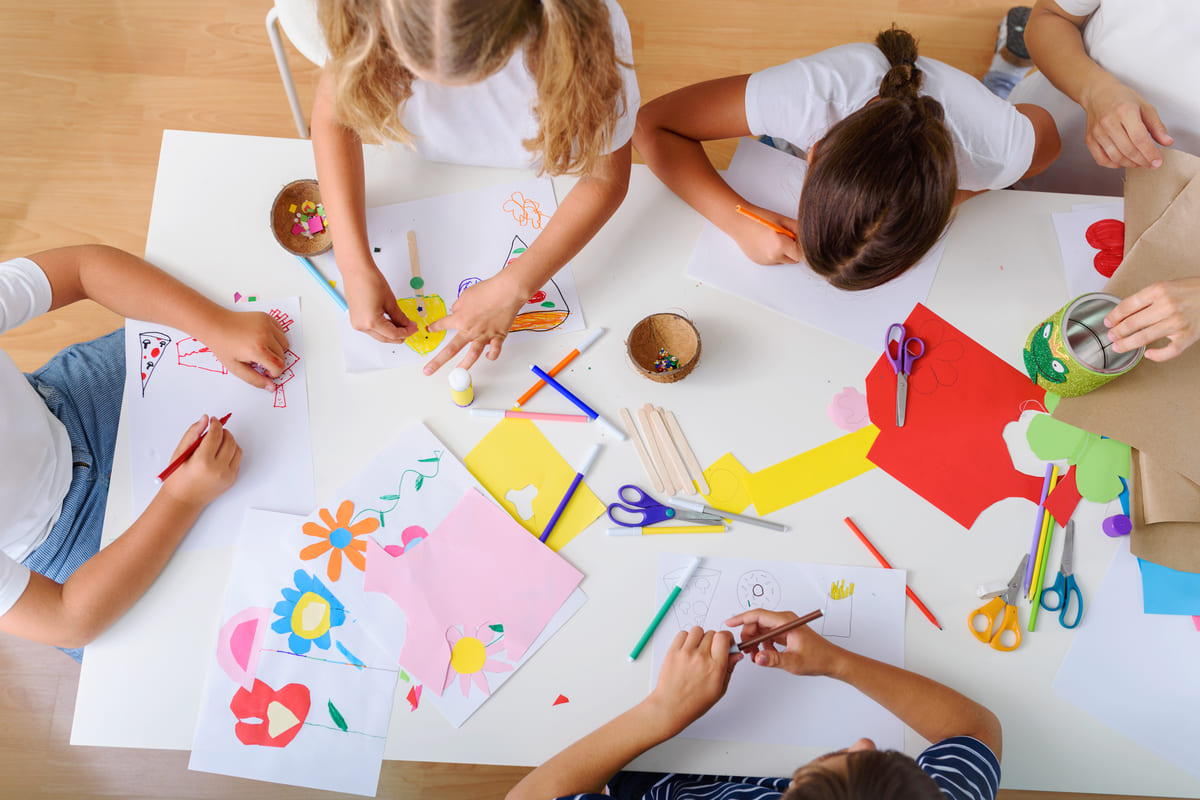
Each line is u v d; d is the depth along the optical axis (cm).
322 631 90
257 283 101
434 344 100
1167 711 93
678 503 96
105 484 112
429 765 147
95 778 143
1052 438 100
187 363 98
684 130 113
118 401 116
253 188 104
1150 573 97
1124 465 99
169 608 90
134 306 98
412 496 95
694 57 184
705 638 89
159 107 174
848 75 107
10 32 175
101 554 90
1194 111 115
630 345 97
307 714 88
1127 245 104
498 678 90
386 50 78
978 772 84
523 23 72
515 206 105
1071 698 93
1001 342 104
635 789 103
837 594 94
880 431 100
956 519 97
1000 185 110
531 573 93
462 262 103
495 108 99
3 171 168
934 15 189
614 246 105
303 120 150
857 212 85
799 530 96
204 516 93
